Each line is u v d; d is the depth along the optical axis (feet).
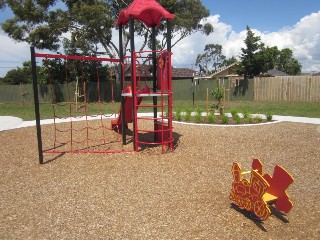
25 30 75.97
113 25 72.90
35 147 23.35
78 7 72.02
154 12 23.71
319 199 12.83
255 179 10.59
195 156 19.83
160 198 13.03
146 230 10.36
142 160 18.99
